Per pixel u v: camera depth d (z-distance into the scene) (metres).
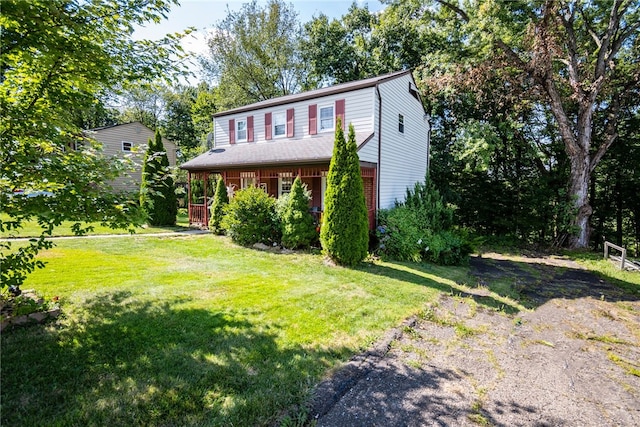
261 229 9.33
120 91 4.04
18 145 3.06
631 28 12.00
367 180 10.65
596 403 2.94
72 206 3.05
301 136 12.09
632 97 13.27
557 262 10.45
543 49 11.57
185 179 22.06
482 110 15.15
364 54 20.62
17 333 3.39
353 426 2.46
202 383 2.75
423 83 15.00
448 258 8.96
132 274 5.90
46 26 2.68
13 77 3.10
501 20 11.52
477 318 4.94
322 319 4.34
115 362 2.97
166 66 3.89
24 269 3.14
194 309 4.36
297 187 8.95
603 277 8.38
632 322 5.10
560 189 13.44
